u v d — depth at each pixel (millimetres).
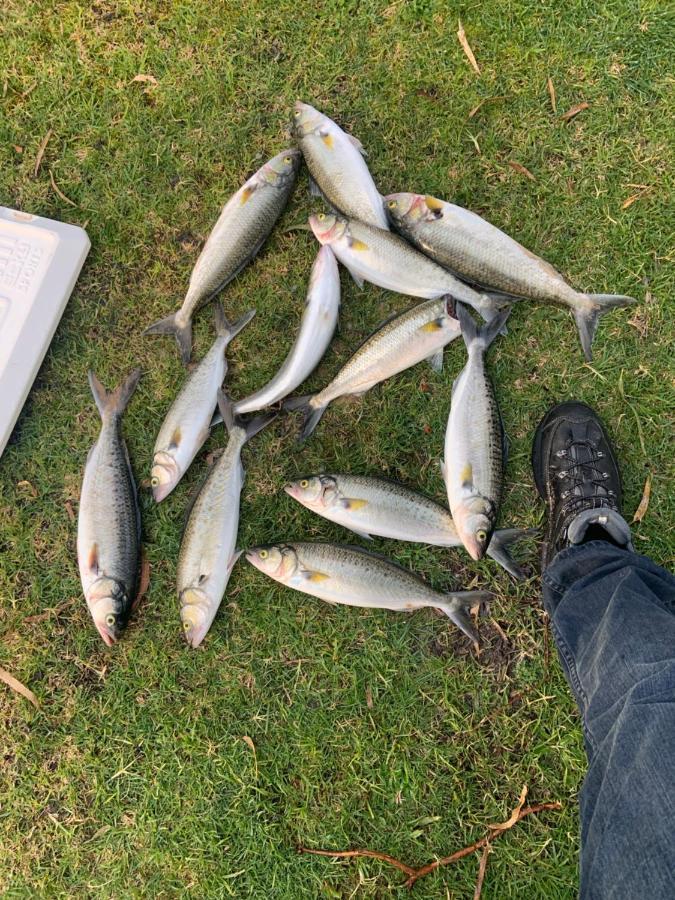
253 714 937
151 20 981
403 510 897
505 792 911
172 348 970
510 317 944
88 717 946
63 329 974
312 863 913
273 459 957
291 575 893
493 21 958
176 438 907
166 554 955
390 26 965
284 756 931
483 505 867
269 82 972
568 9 953
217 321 928
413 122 963
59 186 984
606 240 950
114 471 919
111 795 937
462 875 898
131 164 980
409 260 905
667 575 848
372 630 936
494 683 925
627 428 942
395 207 905
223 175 975
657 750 670
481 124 960
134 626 950
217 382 918
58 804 942
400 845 911
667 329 941
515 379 949
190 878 924
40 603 959
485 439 871
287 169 925
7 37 987
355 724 931
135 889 926
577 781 903
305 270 965
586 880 703
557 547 904
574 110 953
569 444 917
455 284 903
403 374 953
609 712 731
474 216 905
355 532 940
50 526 967
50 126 986
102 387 938
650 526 931
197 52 978
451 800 914
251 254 939
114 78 983
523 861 896
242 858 922
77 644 952
